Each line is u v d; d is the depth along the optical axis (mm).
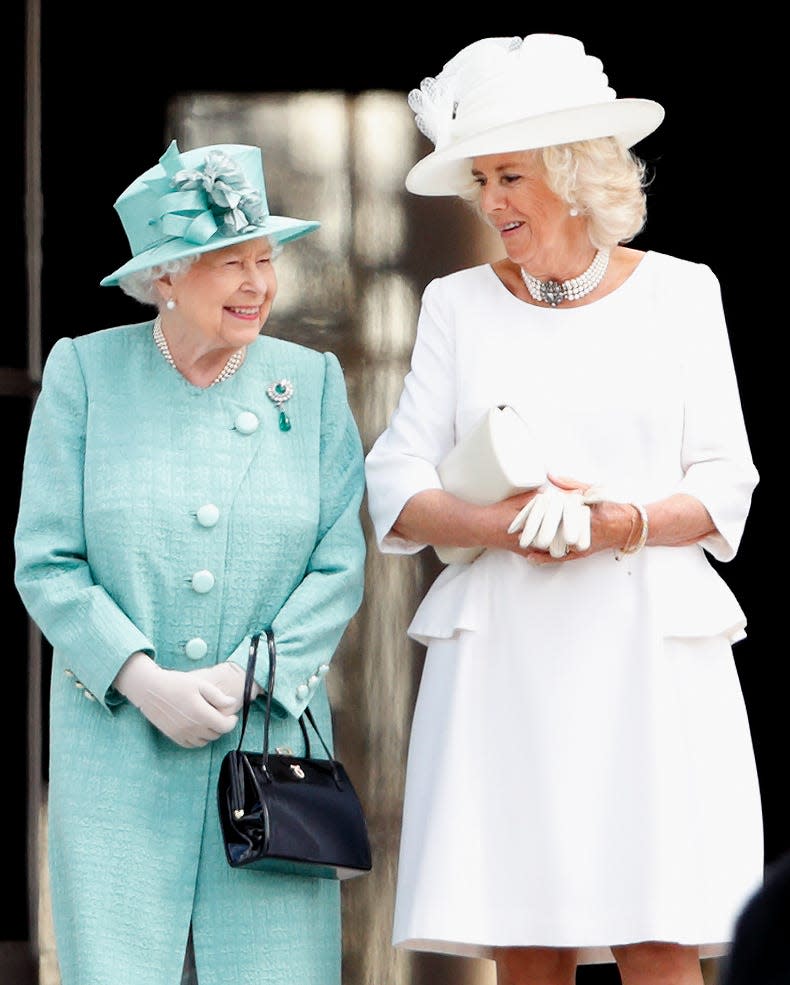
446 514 13617
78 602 13367
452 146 13797
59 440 13875
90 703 13539
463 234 19984
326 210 19859
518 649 13594
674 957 13398
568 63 14094
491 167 13812
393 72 19953
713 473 13688
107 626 13234
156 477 13625
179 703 13016
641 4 20047
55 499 13750
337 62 19875
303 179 19812
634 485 13672
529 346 13992
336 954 13828
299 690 13492
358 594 14109
